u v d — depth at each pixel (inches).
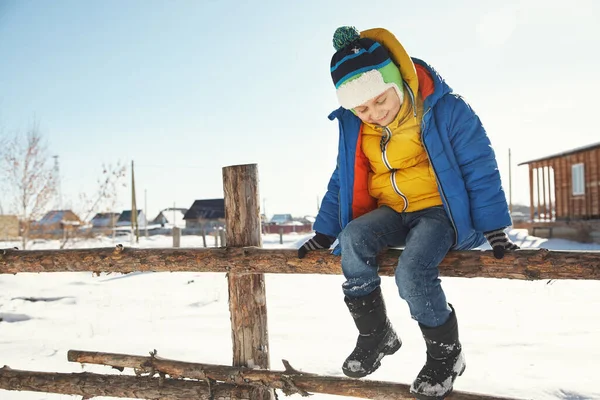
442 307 78.5
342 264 85.4
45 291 313.4
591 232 597.3
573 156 666.8
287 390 98.2
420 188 87.2
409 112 83.8
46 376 116.0
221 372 103.7
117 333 205.3
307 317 225.1
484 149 81.8
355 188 92.8
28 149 478.0
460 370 80.4
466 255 83.7
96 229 718.5
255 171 107.0
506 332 183.5
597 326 188.2
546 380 130.6
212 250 103.7
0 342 194.7
